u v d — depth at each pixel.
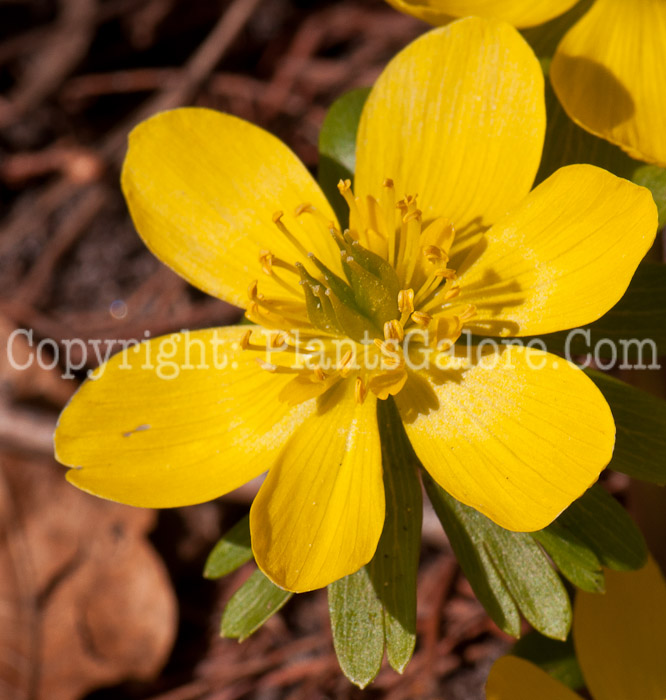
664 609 0.11
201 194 0.11
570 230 0.11
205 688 0.13
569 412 0.10
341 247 0.11
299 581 0.10
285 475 0.11
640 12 0.12
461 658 0.13
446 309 0.11
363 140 0.11
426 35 0.11
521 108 0.11
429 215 0.11
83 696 0.13
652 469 0.11
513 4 0.12
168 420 0.11
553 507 0.10
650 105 0.11
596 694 0.11
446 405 0.11
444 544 0.13
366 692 0.13
